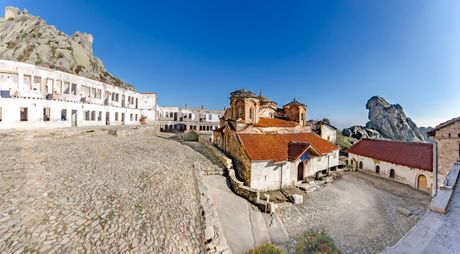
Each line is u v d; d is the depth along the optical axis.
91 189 11.16
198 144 31.16
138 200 11.08
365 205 18.83
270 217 14.98
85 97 35.28
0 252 6.39
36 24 69.50
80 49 70.50
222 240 9.96
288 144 23.89
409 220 16.42
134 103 48.19
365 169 30.00
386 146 29.64
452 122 17.28
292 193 19.75
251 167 18.77
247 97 25.52
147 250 7.93
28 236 7.18
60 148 18.02
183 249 8.73
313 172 24.80
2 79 27.94
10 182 10.36
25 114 24.73
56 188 10.59
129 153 19.59
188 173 16.95
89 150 18.66
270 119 30.44
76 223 8.35
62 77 31.12
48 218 8.27
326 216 16.28
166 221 9.99
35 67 28.00
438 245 4.91
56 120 27.89
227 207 14.56
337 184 23.91
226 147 24.20
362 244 13.16
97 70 68.81
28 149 16.45
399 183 25.42
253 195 16.23
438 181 17.95
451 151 17.36
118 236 8.21
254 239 12.07
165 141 30.83
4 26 71.88
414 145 26.94
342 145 50.25
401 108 85.75
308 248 11.38
